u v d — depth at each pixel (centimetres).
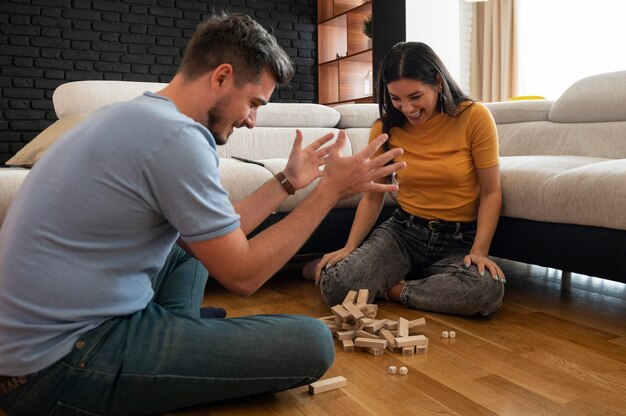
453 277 180
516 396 121
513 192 197
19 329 94
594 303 197
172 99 107
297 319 115
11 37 544
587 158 218
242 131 274
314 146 132
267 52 106
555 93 534
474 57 604
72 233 95
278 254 110
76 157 95
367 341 148
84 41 573
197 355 105
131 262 100
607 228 169
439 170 191
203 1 619
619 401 118
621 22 469
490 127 187
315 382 124
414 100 182
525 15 559
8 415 103
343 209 238
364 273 188
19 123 553
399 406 117
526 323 174
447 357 145
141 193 95
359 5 623
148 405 106
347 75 636
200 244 99
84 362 98
